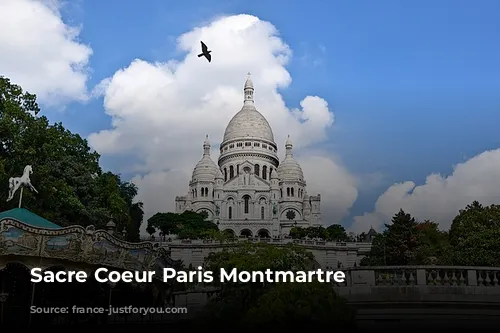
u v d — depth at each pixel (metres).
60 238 30.84
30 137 59.12
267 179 199.62
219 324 35.19
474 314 30.98
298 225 178.12
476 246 63.09
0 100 60.34
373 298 31.69
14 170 57.16
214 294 41.41
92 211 67.81
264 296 32.19
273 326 30.17
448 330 30.92
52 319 40.19
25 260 30.47
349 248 110.94
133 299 40.75
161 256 38.50
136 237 98.81
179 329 38.56
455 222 90.44
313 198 197.00
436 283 32.03
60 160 68.19
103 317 40.22
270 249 41.84
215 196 185.75
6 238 29.12
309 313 29.95
